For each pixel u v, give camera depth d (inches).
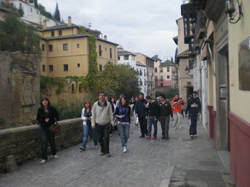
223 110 295.4
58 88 1662.2
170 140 407.8
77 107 671.1
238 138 169.0
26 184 205.3
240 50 155.2
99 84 1675.7
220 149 299.1
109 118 310.0
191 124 413.7
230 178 204.2
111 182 207.5
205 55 346.0
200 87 608.1
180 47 1370.6
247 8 139.9
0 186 201.3
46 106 280.4
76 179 216.5
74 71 1734.7
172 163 259.6
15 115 1221.1
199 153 299.4
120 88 1752.0
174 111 554.6
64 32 1793.8
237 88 171.9
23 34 1413.6
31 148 283.1
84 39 1713.8
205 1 281.4
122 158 291.4
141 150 334.3
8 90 1195.9
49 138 291.6
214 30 295.1
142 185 199.3
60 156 307.3
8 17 1396.4
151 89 3260.3
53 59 1787.6
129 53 2677.2
